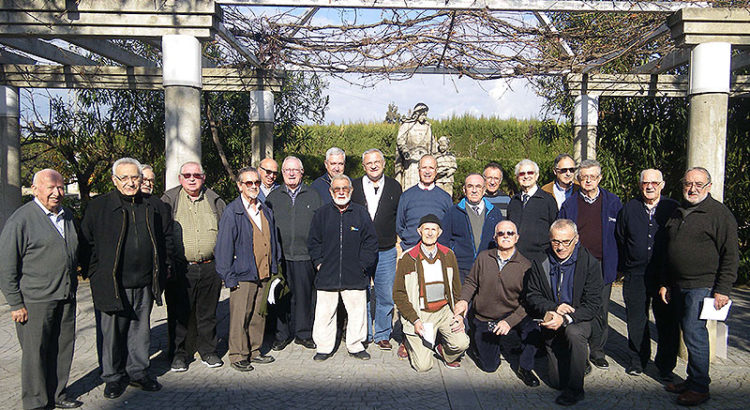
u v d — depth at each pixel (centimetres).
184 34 540
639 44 677
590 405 420
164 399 426
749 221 989
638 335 485
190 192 492
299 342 586
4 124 854
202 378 475
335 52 716
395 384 462
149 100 1082
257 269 503
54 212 397
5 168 859
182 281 491
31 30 542
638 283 486
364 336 536
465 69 747
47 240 387
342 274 520
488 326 493
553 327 429
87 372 487
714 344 521
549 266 459
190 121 545
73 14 539
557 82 1080
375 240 530
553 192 584
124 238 425
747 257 950
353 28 687
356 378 477
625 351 560
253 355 517
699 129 545
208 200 511
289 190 568
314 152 1716
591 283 443
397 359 532
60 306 403
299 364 514
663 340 470
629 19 637
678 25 549
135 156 1109
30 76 857
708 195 434
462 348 492
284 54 727
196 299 503
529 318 473
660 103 1009
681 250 433
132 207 434
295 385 458
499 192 634
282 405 415
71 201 1202
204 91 986
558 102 1125
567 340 434
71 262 403
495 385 464
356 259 523
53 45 802
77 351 549
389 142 1764
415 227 559
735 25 533
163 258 456
